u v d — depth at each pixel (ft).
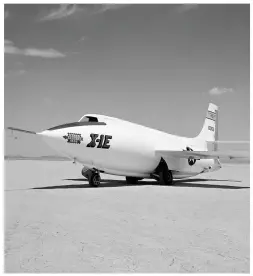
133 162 67.36
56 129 55.42
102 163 62.23
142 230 29.17
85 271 20.58
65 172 113.39
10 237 26.86
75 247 24.61
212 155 68.13
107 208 38.99
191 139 89.25
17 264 21.49
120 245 25.12
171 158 74.49
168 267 21.26
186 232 28.68
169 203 43.32
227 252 23.90
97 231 28.71
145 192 55.06
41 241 25.89
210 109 97.96
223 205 42.24
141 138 69.00
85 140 57.98
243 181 89.97
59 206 40.06
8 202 42.78
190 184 76.84
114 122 65.98
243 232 28.78
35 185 65.05
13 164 180.04
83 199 45.78
